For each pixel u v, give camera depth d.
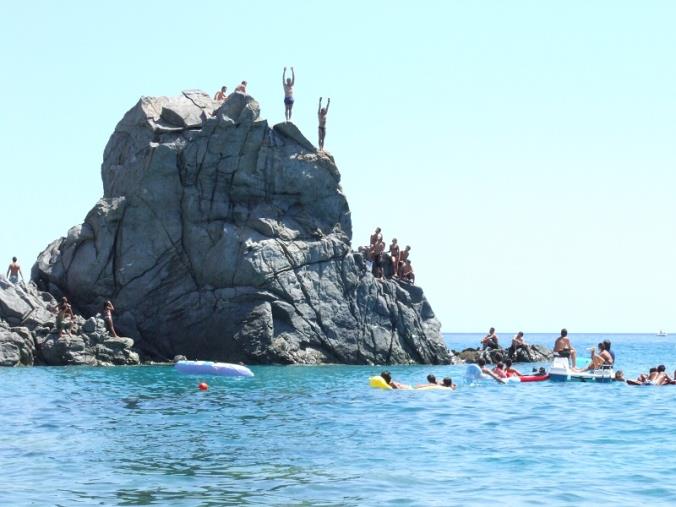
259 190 74.88
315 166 76.62
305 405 43.41
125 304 72.56
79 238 73.31
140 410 40.97
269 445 31.22
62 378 56.56
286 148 76.25
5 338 65.94
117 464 27.48
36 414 39.22
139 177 73.12
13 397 45.69
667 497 23.17
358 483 24.83
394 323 77.50
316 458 28.72
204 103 77.12
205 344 72.44
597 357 59.62
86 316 73.06
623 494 23.50
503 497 23.19
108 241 72.75
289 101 76.88
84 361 67.25
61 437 32.78
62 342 67.19
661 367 57.09
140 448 30.44
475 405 43.69
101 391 49.06
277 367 69.19
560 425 36.50
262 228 73.56
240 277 71.94
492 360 85.31
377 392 49.78
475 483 24.86
